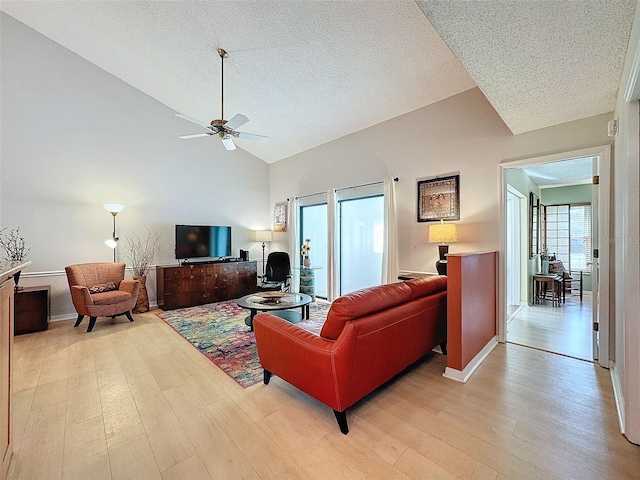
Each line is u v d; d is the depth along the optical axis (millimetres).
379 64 3344
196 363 2826
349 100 4133
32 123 4066
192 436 1783
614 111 2527
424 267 4039
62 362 2844
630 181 1743
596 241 2891
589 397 2172
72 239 4395
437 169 3879
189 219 5605
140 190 5012
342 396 1779
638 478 1443
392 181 4359
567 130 2898
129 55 4141
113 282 4355
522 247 5121
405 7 2594
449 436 1760
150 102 5094
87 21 3680
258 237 6266
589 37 1682
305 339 1957
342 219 5363
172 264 5383
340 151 5188
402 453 1624
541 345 3227
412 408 2049
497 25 1618
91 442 1731
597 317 2842
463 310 2463
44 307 3799
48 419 1951
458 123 3682
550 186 6480
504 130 3307
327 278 5344
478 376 2514
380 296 2051
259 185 6676
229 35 3305
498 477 1457
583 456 1593
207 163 5836
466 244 3596
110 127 4695
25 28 3980
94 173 4562
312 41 3189
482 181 3471
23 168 4016
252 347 3238
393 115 4340
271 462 1570
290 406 2102
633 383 1689
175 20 3291
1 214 3887
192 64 3957
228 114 5074
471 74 2084
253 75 3926
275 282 5496
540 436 1752
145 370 2674
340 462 1565
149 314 4629
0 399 1378
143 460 1591
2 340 1419
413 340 2359
